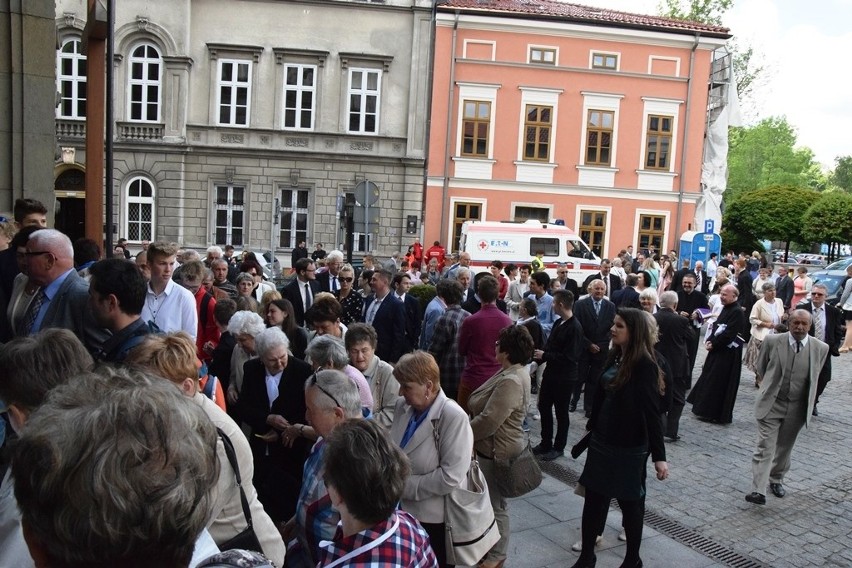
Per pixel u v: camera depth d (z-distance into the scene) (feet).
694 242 76.89
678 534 18.43
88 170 28.12
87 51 27.48
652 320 15.21
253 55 81.71
